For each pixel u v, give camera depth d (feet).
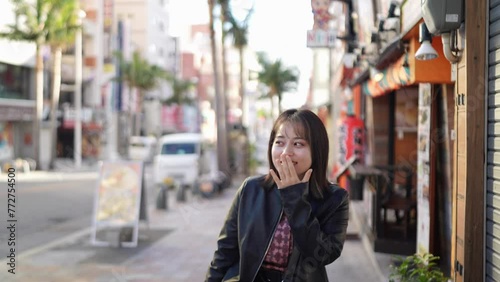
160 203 46.85
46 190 62.34
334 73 61.31
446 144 19.71
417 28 16.10
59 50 107.24
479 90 12.23
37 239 32.17
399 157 31.71
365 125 37.83
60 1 98.17
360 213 34.04
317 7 36.65
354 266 24.22
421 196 20.35
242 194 8.18
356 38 35.83
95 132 140.87
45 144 125.18
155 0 175.52
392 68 21.13
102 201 31.22
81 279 23.08
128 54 149.38
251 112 239.91
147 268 25.30
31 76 117.50
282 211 7.82
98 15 137.39
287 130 7.86
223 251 8.32
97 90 138.92
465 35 12.36
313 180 7.91
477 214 12.26
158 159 66.95
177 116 216.13
